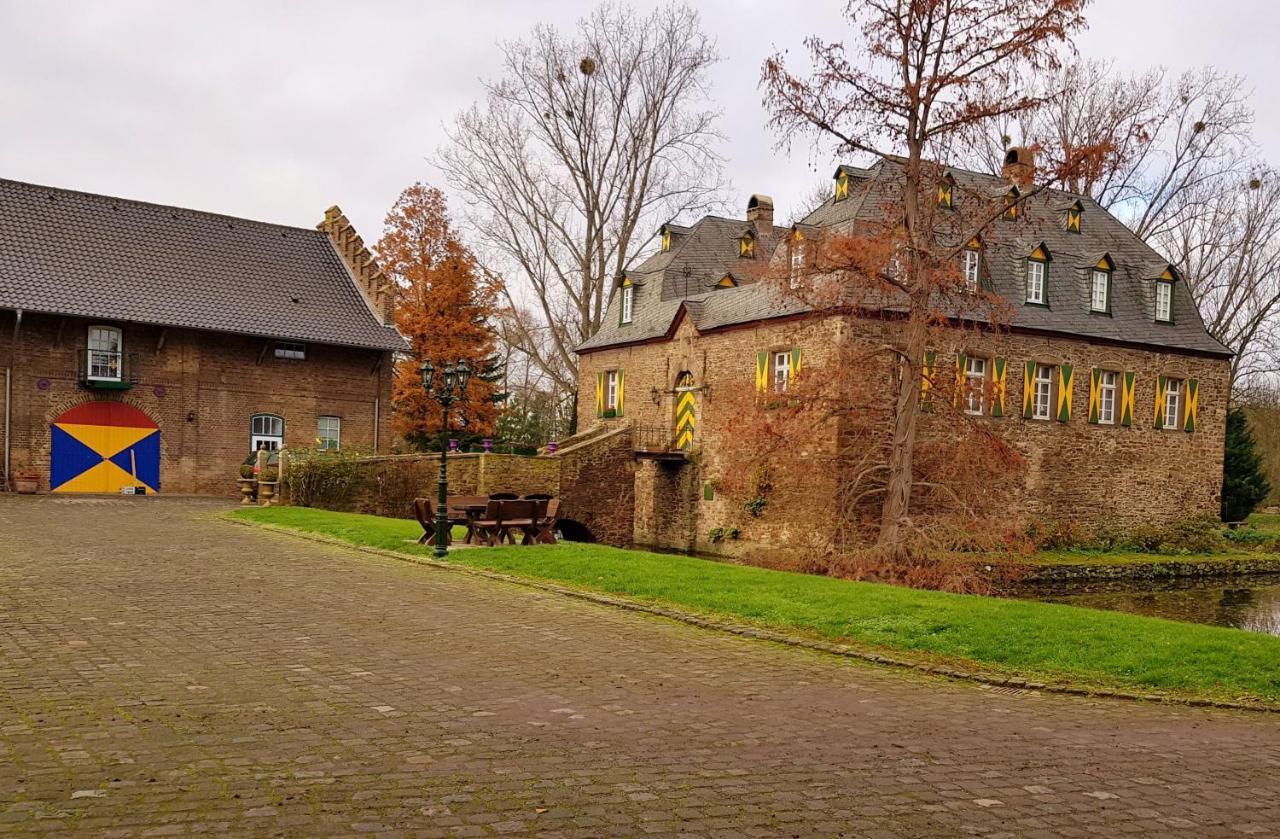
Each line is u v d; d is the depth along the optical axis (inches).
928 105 919.0
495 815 208.2
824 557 976.3
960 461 994.1
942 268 936.3
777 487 1187.3
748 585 559.5
